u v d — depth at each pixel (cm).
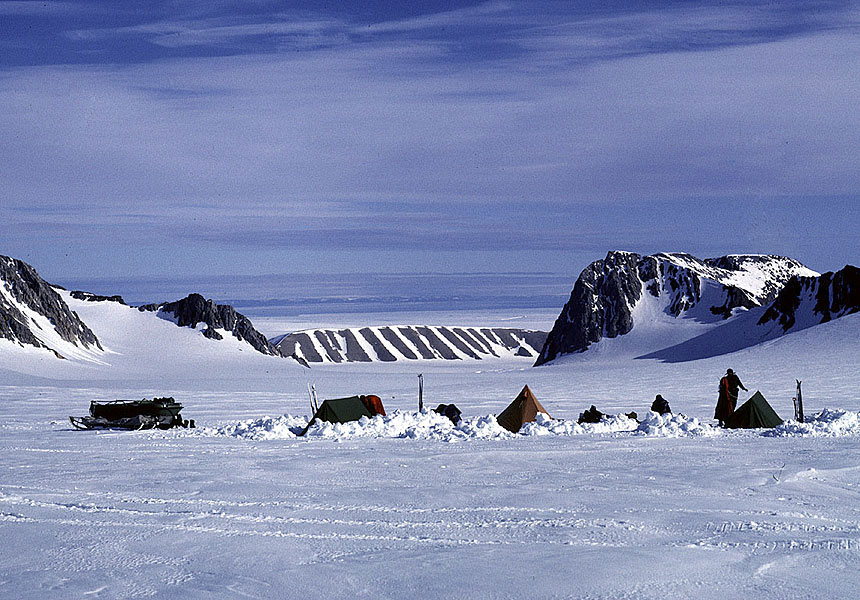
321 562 1233
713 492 1762
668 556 1240
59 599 1078
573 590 1090
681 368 9962
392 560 1237
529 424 3212
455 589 1101
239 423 3431
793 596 1059
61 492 1827
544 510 1587
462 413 4603
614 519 1498
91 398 6109
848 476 1952
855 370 7962
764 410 3231
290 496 1761
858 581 1116
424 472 2100
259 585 1130
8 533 1436
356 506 1645
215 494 1791
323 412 3338
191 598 1080
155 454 2531
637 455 2389
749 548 1283
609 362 19162
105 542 1367
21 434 3278
